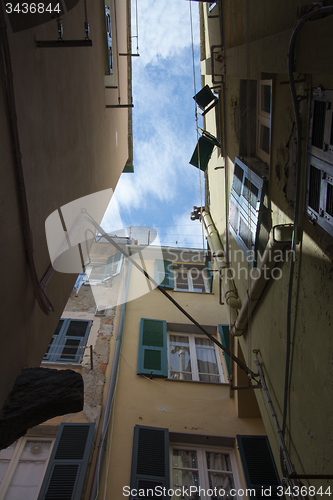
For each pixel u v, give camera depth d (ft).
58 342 22.33
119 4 26.96
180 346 24.86
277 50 8.86
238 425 19.40
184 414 19.71
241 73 12.87
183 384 21.22
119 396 20.15
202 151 22.18
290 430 10.73
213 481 17.51
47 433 17.39
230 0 14.87
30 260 7.94
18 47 7.40
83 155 14.12
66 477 15.07
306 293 9.31
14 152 7.09
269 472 17.07
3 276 6.77
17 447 16.89
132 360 22.33
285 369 10.62
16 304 7.54
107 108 21.48
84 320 24.09
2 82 6.57
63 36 10.73
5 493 15.28
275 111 11.14
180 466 17.97
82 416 17.98
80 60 13.70
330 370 8.02
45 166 9.24
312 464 8.98
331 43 5.99
